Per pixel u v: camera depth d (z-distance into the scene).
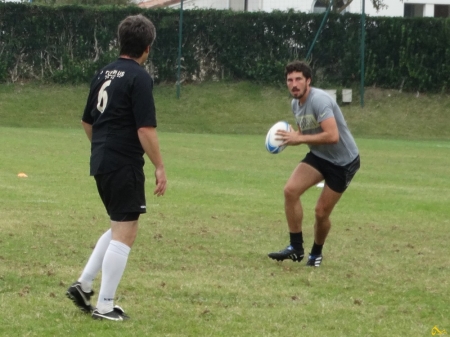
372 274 16.16
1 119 68.94
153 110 11.52
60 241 18.45
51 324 11.50
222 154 46.62
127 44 11.84
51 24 76.00
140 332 11.26
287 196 17.00
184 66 77.88
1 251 16.97
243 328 11.70
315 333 11.58
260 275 15.73
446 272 16.55
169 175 34.78
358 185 33.81
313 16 76.75
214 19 77.44
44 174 32.88
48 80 76.56
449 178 37.88
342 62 76.75
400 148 56.00
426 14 104.75
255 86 78.00
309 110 16.77
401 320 12.57
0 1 74.94
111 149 11.57
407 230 22.30
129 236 11.83
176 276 15.16
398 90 77.69
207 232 20.61
